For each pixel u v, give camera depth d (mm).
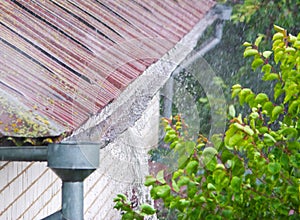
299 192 5105
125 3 5543
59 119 3953
